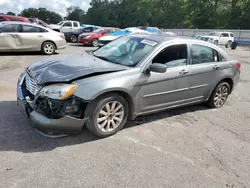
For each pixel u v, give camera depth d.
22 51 10.54
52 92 2.96
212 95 4.96
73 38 19.39
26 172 2.61
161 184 2.60
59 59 3.87
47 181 2.49
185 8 56.25
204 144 3.56
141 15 66.81
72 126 3.12
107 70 3.37
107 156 3.03
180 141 3.59
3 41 9.78
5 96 4.88
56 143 3.22
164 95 3.97
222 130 4.10
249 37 31.66
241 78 8.55
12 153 2.93
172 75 3.96
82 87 3.05
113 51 4.23
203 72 4.48
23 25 10.25
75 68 3.36
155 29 22.45
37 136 3.36
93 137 3.46
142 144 3.39
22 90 3.50
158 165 2.93
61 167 2.74
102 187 2.48
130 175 2.70
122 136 3.56
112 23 79.12
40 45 10.63
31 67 3.65
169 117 4.47
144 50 3.88
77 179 2.56
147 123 4.11
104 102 3.28
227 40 24.98
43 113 3.02
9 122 3.70
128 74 3.46
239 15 46.50
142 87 3.61
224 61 4.95
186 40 4.29
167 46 3.96
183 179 2.72
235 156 3.31
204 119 4.52
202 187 2.62
